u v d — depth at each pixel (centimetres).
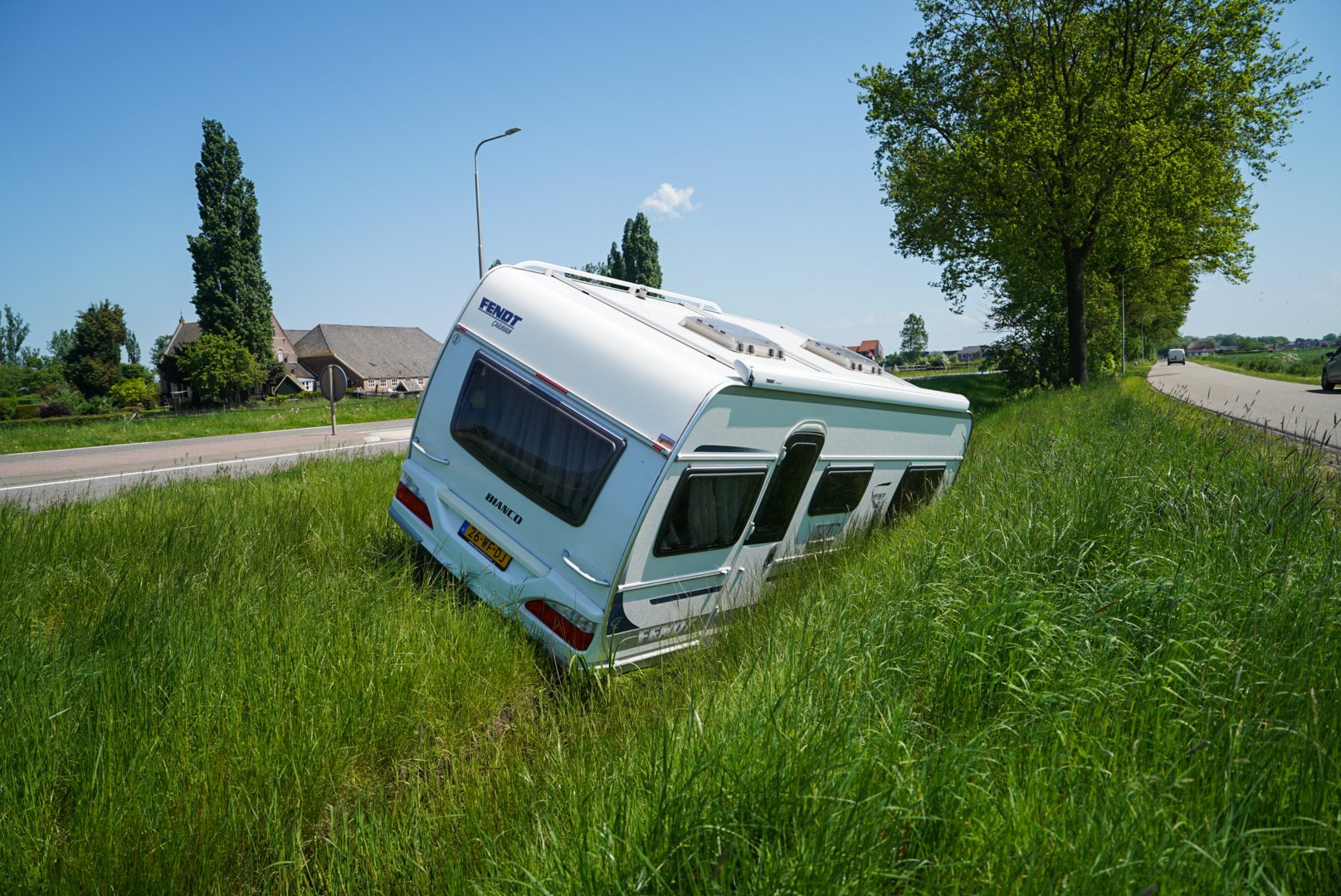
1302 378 4356
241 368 6719
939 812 267
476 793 339
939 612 433
